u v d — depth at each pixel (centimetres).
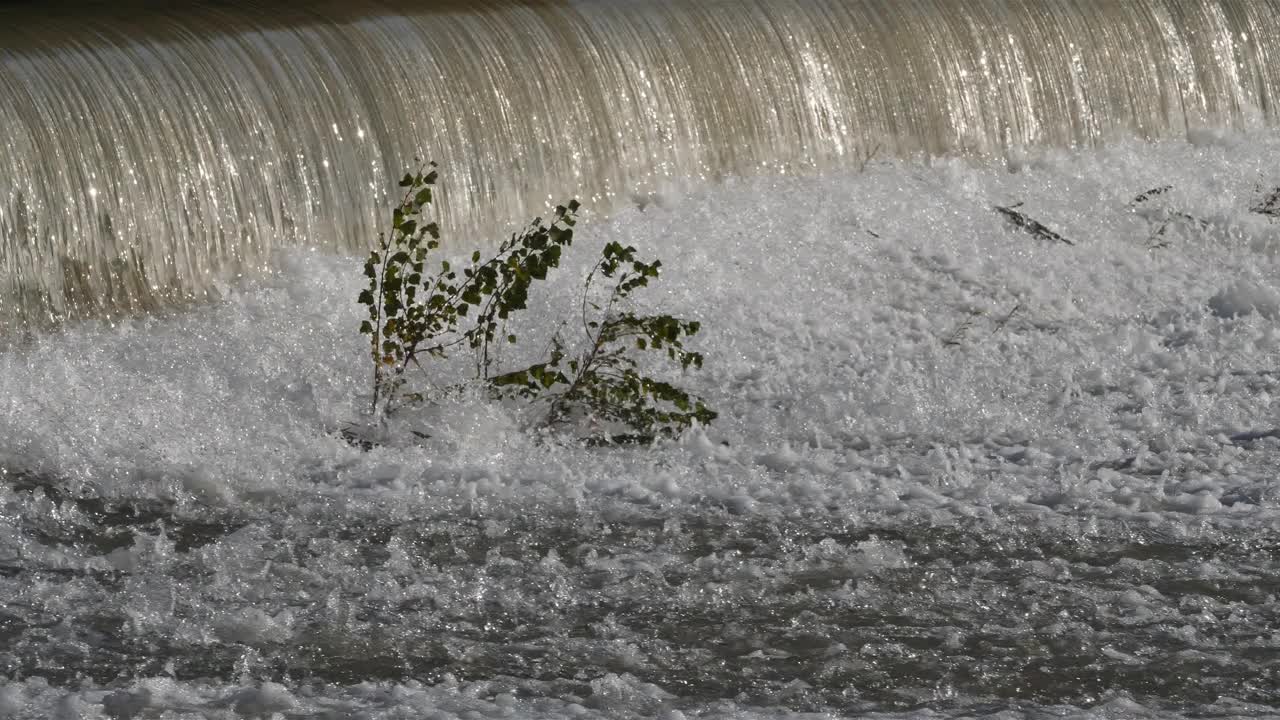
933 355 2206
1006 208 2812
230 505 1670
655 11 2845
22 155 2223
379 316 2077
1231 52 3281
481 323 1994
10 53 2370
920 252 2620
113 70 2377
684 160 2759
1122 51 3166
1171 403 2006
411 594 1456
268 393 1986
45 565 1514
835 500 1688
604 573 1505
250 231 2380
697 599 1448
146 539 1577
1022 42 3084
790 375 2111
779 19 2909
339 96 2498
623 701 1241
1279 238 2816
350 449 1839
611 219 2655
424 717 1187
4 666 1289
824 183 2812
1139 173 3020
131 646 1339
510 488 1717
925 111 2969
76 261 2234
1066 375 2117
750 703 1252
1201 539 1579
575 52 2719
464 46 2639
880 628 1390
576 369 1956
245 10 2673
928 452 1845
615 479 1742
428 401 1952
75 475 1719
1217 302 2452
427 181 1997
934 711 1236
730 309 2361
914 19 3016
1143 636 1373
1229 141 3198
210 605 1428
